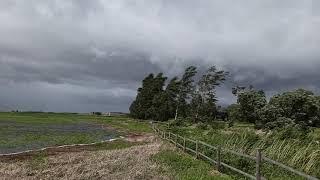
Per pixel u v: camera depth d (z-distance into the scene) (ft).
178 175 69.51
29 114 572.10
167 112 501.97
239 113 297.53
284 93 243.60
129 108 602.03
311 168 59.82
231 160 75.00
